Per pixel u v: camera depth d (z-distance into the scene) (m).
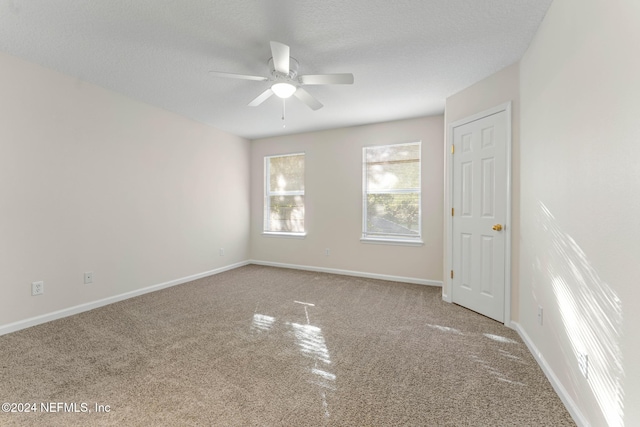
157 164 3.62
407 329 2.51
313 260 4.77
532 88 2.10
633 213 1.01
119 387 1.67
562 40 1.60
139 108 3.39
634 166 1.00
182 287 3.79
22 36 2.10
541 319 1.91
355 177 4.42
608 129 1.16
